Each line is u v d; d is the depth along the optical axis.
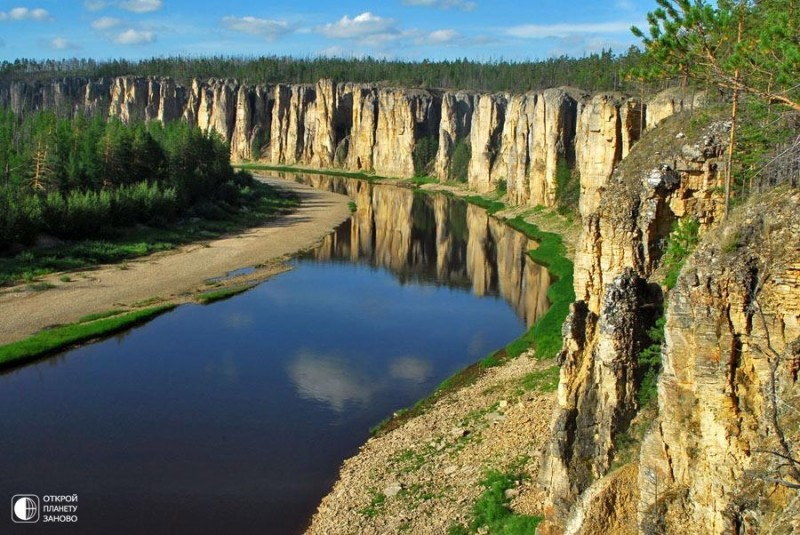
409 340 63.22
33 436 44.06
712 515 17.94
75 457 41.38
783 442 13.81
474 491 34.06
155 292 79.44
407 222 135.88
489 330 66.25
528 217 130.62
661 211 30.02
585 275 32.41
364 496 36.12
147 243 103.44
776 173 22.62
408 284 85.38
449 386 51.16
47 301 74.38
